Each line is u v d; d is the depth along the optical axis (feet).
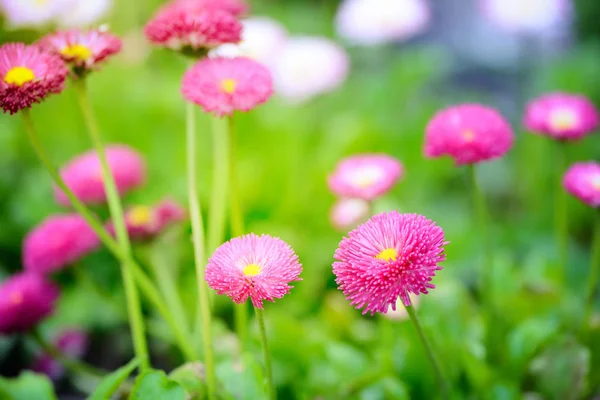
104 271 2.12
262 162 2.56
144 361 1.38
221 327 1.73
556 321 1.65
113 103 2.77
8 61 1.19
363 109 3.10
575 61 3.31
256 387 1.35
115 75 2.82
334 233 2.33
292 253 1.12
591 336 1.60
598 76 3.18
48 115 2.73
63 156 2.58
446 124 1.44
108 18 2.71
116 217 1.36
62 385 1.93
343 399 1.50
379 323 1.82
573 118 1.64
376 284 1.08
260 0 4.10
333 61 2.52
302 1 4.67
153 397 1.25
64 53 1.28
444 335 1.59
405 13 2.73
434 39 4.36
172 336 1.84
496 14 2.90
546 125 1.64
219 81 1.25
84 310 2.04
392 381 1.51
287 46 2.63
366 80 3.35
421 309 1.60
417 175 2.68
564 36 3.68
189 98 1.25
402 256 1.08
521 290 1.75
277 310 1.98
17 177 2.58
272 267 1.10
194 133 1.31
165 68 3.17
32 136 1.25
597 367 1.60
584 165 1.53
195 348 1.55
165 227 1.76
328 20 4.19
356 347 1.79
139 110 2.75
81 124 2.70
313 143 2.85
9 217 2.39
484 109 1.47
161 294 1.99
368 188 1.55
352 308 1.93
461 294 1.72
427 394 1.56
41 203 2.31
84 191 1.80
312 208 2.42
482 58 4.09
